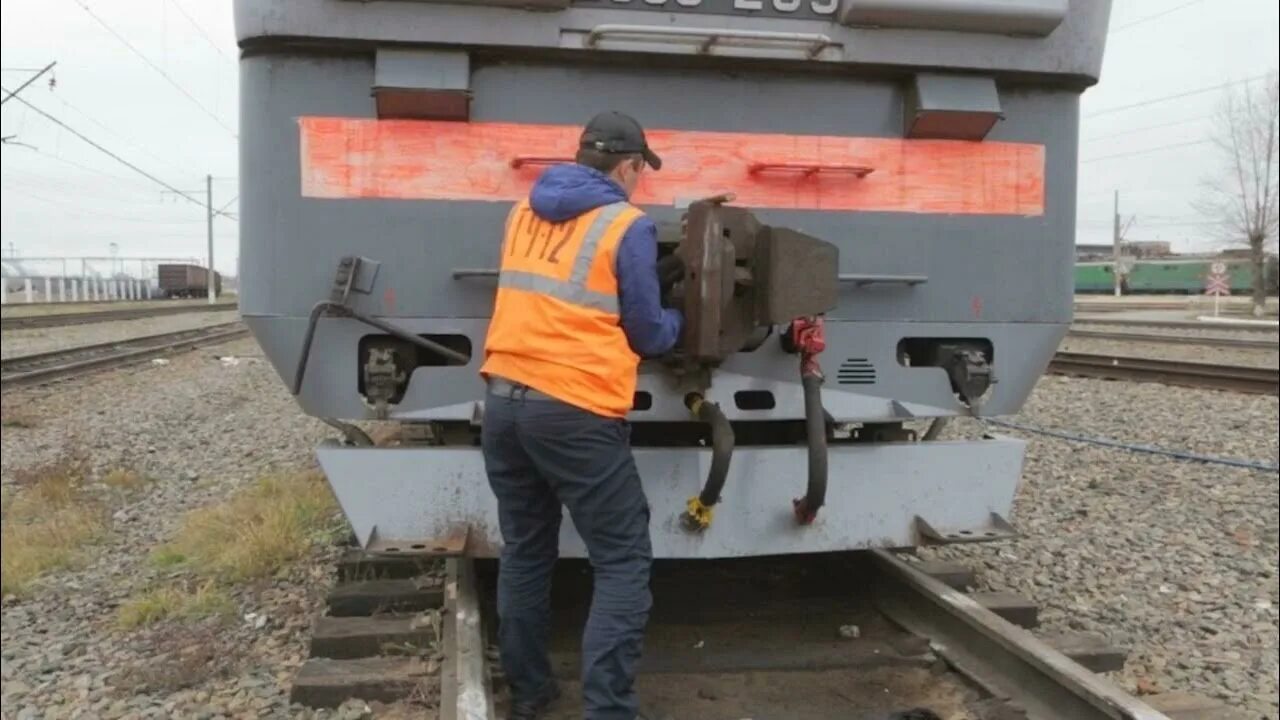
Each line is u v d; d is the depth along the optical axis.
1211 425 10.24
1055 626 4.93
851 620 4.57
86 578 6.48
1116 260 67.56
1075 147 4.34
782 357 4.09
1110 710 3.26
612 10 3.83
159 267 78.94
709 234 3.48
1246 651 4.85
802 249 3.61
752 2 3.89
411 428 6.98
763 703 3.79
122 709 4.27
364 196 3.90
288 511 6.45
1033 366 4.37
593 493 3.31
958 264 4.24
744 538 4.03
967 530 4.23
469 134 3.92
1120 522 6.78
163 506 8.20
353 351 3.99
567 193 3.30
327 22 3.74
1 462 10.23
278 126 3.87
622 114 3.40
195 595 5.55
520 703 3.64
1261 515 6.96
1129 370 14.21
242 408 13.43
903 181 4.17
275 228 3.89
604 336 3.27
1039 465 8.44
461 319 3.96
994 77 4.16
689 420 4.05
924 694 3.86
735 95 4.04
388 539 3.91
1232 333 27.16
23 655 5.18
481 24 3.77
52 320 32.62
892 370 4.23
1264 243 43.44
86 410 13.34
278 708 4.00
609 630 3.30
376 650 4.25
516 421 3.30
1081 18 4.11
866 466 4.13
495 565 5.05
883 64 4.00
